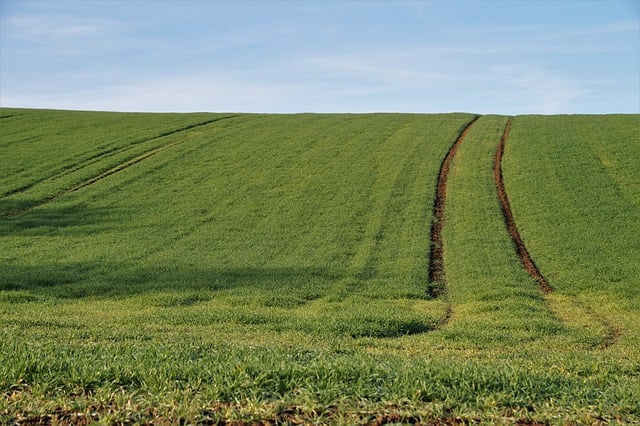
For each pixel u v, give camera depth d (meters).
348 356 9.40
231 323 14.07
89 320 14.02
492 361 9.83
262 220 27.33
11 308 15.73
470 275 19.72
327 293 17.94
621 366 9.44
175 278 19.56
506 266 20.50
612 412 6.54
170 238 24.94
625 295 17.12
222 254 22.64
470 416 6.29
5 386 7.00
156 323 13.98
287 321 14.22
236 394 6.72
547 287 18.62
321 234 25.09
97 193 31.72
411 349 11.62
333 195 30.77
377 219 26.94
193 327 13.56
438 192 30.86
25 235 25.44
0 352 8.32
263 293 17.80
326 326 13.59
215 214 28.34
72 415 6.31
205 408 6.43
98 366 7.61
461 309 16.38
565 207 27.27
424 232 24.91
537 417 6.37
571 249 22.08
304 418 6.24
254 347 9.90
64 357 8.36
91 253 22.91
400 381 7.07
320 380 7.14
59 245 24.03
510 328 13.83
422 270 20.38
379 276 19.92
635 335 13.16
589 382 7.77
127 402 6.55
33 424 6.18
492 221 25.94
